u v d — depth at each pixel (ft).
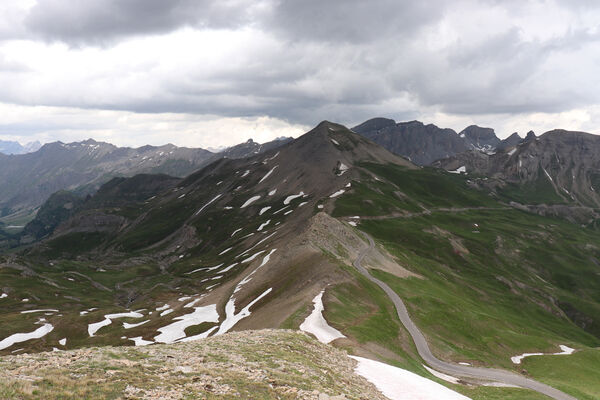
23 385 60.49
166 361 90.22
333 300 238.27
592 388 193.88
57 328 374.84
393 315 247.50
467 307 344.49
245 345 119.03
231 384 77.10
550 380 203.72
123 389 67.10
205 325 302.66
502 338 263.29
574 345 314.35
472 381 175.01
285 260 363.35
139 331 332.60
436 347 213.66
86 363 79.92
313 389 83.25
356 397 89.04
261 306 287.48
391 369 138.31
